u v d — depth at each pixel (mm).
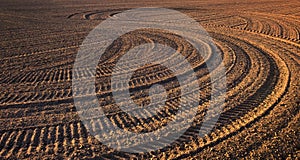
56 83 10039
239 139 7031
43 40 14945
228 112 8211
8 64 11766
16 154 6797
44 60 12156
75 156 6719
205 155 6590
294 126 7395
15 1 27750
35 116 8172
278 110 8141
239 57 12156
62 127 7711
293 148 6672
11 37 15555
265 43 13969
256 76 10344
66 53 12961
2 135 7410
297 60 11742
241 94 9141
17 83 10078
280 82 9844
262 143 6848
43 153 6820
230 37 15023
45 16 20875
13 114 8250
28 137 7340
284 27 16938
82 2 27516
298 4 24656
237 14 20891
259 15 20516
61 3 26891
